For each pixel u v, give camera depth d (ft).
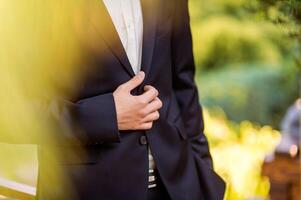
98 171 8.41
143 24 8.73
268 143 22.89
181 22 9.26
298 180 14.46
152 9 8.77
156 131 8.81
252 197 20.15
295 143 14.85
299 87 24.08
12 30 8.20
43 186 8.53
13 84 8.23
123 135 8.55
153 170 8.84
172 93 9.26
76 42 8.32
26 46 8.23
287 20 11.64
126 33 8.62
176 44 9.28
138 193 8.54
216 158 22.25
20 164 17.81
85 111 8.27
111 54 8.41
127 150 8.53
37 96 8.38
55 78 8.36
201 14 25.09
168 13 9.00
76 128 8.23
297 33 11.66
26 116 8.22
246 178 21.07
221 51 24.98
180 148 9.02
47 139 8.26
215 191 9.41
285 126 15.29
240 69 24.82
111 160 8.45
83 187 8.39
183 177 9.02
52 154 8.43
